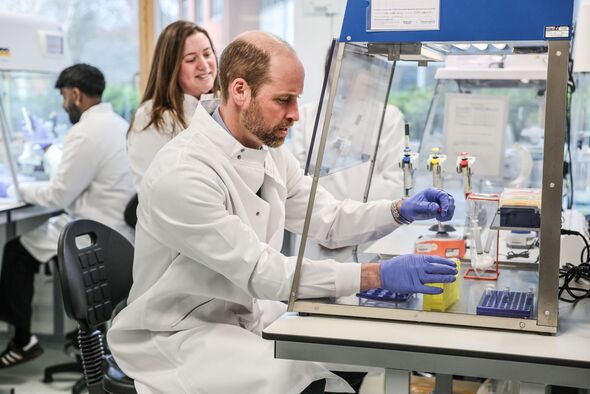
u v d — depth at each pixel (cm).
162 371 195
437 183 220
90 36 466
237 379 183
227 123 195
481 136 278
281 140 187
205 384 186
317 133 183
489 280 193
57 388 365
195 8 454
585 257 219
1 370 387
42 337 421
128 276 228
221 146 191
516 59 274
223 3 445
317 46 421
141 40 457
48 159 408
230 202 191
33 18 400
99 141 364
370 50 188
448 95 285
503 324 162
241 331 195
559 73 159
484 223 196
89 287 214
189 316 197
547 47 165
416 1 169
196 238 182
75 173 363
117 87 468
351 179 221
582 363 144
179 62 302
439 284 171
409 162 219
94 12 464
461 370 152
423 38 170
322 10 419
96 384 218
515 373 149
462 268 200
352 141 208
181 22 307
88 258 216
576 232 211
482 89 281
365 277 175
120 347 202
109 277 222
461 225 217
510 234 207
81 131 364
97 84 376
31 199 376
